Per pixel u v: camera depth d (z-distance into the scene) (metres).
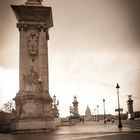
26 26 54.56
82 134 35.69
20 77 52.91
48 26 59.50
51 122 49.25
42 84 52.47
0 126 50.81
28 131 47.28
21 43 54.34
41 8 54.44
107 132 38.75
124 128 50.06
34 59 54.22
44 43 54.69
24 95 50.06
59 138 29.92
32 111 49.50
